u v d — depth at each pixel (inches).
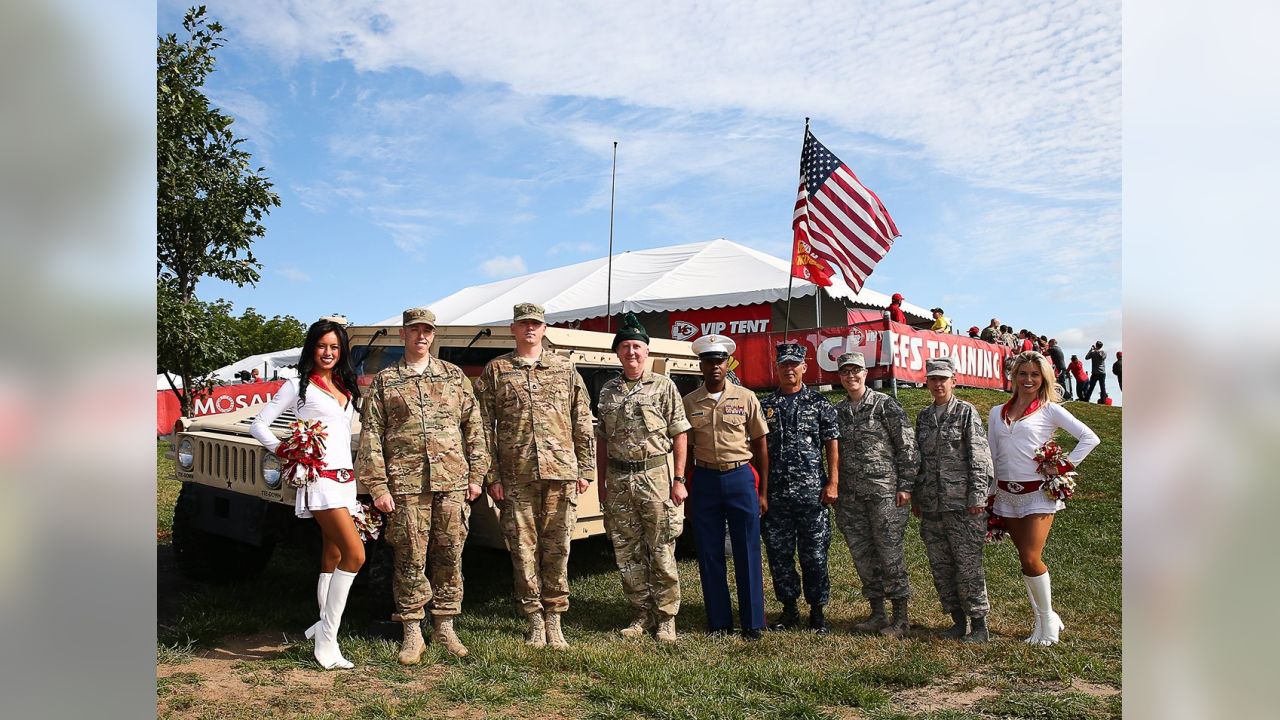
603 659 162.6
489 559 254.2
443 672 154.9
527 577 173.3
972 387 542.0
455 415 167.3
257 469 182.1
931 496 188.9
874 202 279.1
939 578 187.8
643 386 190.1
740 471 189.3
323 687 144.1
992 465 181.9
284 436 171.2
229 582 216.7
